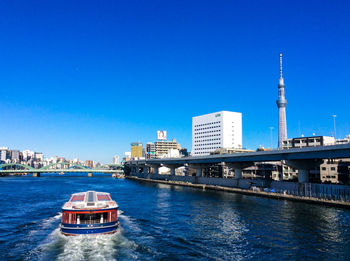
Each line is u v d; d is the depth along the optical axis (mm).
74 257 36094
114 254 37188
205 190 132625
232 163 138875
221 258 36625
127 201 88125
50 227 51562
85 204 46375
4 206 75875
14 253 37594
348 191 80125
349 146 78750
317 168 123938
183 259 36062
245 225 54156
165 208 74062
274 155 109062
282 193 99938
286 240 44344
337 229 51062
